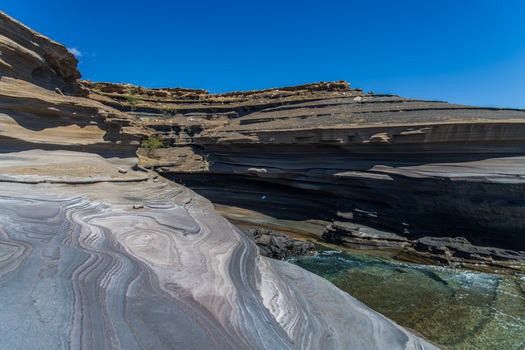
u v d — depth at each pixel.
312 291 6.85
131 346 2.94
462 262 13.02
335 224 18.14
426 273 12.01
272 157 24.80
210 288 4.66
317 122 24.55
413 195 16.73
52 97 12.09
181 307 3.88
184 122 40.16
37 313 3.14
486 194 14.30
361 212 18.45
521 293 9.95
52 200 8.20
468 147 15.67
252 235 16.08
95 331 3.04
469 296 9.71
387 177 17.73
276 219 22.50
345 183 19.98
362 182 18.97
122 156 15.47
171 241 6.69
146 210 9.30
